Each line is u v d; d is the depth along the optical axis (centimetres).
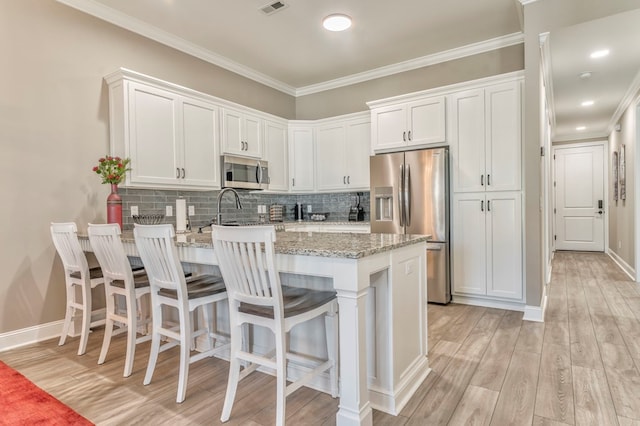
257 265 164
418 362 213
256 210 487
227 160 391
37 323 286
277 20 350
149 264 211
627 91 493
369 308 188
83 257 256
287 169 491
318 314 182
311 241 200
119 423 174
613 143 657
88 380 218
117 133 316
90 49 316
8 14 271
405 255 201
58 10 297
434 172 371
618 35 337
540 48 313
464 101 370
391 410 181
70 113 303
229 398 176
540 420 171
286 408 185
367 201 500
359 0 319
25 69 279
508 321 316
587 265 588
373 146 427
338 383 197
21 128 277
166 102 338
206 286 220
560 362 231
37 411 185
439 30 374
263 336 229
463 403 187
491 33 382
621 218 575
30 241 282
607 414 174
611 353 244
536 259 314
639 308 349
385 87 477
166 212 369
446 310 351
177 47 387
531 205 316
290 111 548
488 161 357
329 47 411
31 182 282
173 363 243
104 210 324
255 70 476
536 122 312
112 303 245
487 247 358
